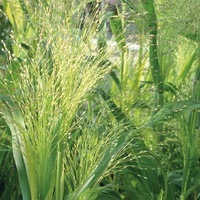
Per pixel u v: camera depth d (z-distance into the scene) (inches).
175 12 95.8
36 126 66.6
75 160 73.1
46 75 67.7
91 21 75.3
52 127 66.9
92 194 75.4
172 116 76.5
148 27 93.4
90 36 73.8
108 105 85.2
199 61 99.0
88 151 72.2
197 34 98.0
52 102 66.1
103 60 73.4
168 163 94.8
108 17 93.8
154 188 89.4
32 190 67.8
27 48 93.4
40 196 67.9
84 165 73.0
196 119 91.2
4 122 90.3
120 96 88.7
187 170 89.8
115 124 78.2
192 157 91.0
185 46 108.3
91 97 86.0
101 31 92.7
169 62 100.4
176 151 98.0
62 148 68.9
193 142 90.7
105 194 85.2
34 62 72.1
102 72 72.7
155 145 90.4
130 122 84.5
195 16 95.4
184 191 89.1
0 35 120.2
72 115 68.0
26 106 66.6
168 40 96.0
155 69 95.8
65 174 75.9
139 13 90.5
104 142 71.8
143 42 90.1
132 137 83.6
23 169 69.1
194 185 88.7
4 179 93.5
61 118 67.7
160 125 94.2
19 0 107.0
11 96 69.6
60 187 69.9
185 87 104.3
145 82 100.1
